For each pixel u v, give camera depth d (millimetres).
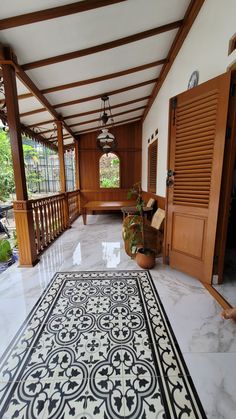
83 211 5105
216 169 1920
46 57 2461
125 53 2848
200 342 1410
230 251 3121
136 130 6473
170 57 3209
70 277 2336
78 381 1157
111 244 3539
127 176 6672
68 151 7422
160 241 2873
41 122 4602
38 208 3104
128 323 1596
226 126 1810
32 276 2379
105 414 1000
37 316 1688
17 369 1232
